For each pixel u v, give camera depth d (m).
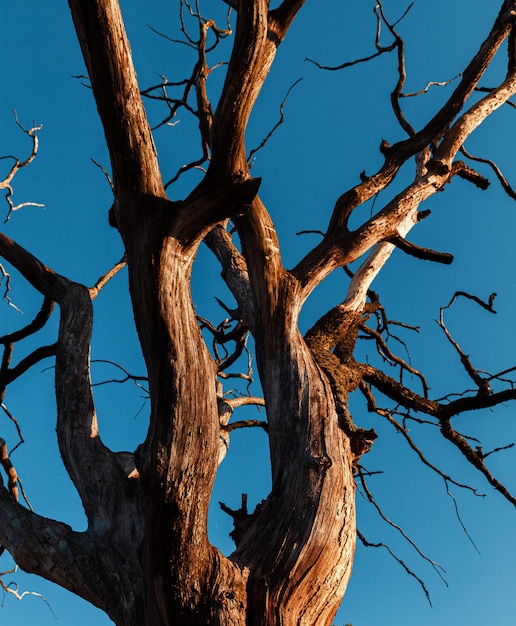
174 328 4.01
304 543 4.21
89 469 5.04
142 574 4.55
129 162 4.07
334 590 4.24
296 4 4.55
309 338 5.86
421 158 7.49
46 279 5.99
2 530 4.79
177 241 4.11
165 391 3.95
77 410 5.31
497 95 6.75
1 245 5.93
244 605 4.00
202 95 7.06
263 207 5.11
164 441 3.89
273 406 4.80
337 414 4.92
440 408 5.95
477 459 6.23
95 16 3.71
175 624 3.92
